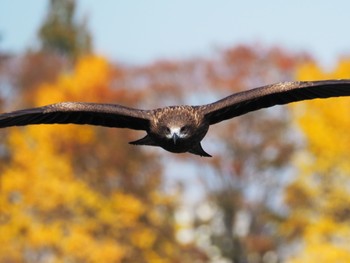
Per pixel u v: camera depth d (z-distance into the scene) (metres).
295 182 40.84
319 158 40.41
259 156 50.00
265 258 47.69
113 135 47.78
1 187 43.69
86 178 46.94
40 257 42.47
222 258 49.25
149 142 14.02
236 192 49.72
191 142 13.84
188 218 49.75
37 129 45.59
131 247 44.06
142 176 47.72
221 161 49.69
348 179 40.44
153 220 45.09
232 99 13.90
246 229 50.06
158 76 55.09
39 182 43.94
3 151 47.00
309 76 43.44
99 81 51.75
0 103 55.19
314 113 40.62
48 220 43.28
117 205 44.19
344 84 13.88
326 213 40.25
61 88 51.81
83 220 43.69
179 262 44.78
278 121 50.28
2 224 42.81
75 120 13.73
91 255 42.00
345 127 40.38
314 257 38.03
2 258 41.88
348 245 39.38
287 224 41.09
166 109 13.90
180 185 47.91
